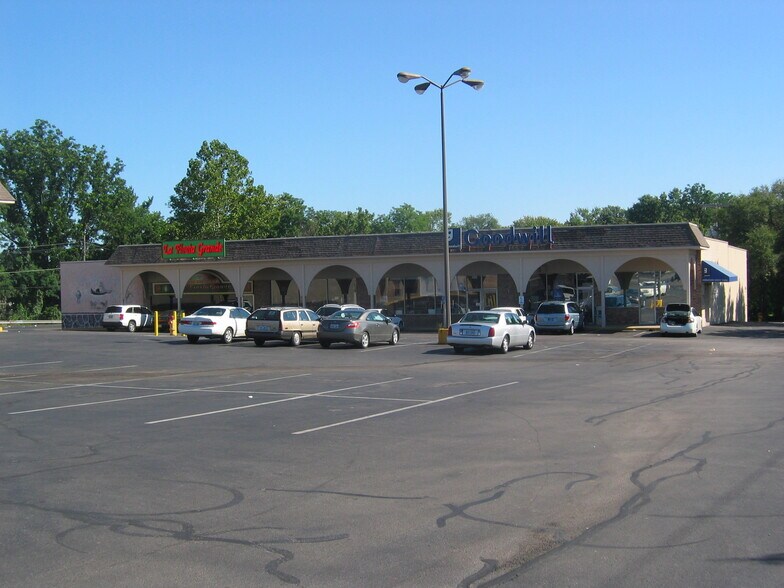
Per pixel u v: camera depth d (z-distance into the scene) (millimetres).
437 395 15289
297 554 5969
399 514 7035
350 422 12062
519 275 40219
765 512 7000
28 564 5777
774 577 5430
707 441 10273
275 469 8875
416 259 41969
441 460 9266
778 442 10188
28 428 11727
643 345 29156
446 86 28266
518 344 27172
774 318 62500
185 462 9273
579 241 39219
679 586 5277
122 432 11328
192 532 6543
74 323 50000
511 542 6230
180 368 21734
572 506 7254
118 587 5312
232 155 65188
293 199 91812
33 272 79312
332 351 27781
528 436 10750
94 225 83938
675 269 37938
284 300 47219
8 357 25781
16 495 7793
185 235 63938
